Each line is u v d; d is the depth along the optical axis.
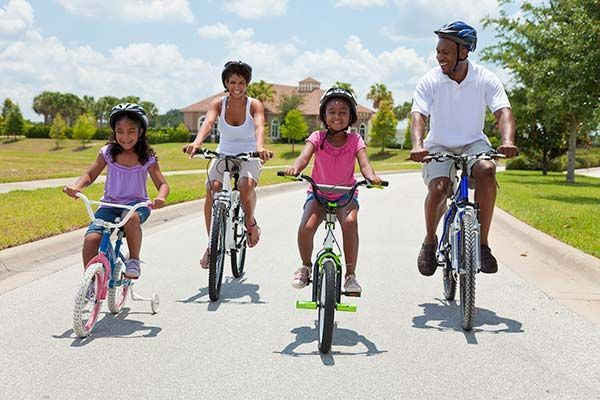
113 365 4.23
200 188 17.02
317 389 3.90
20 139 108.19
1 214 10.43
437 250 5.94
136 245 5.27
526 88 26.91
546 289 6.55
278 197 17.55
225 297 6.16
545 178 33.41
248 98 6.64
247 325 5.23
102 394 3.76
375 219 12.55
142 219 5.36
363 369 4.25
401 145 88.12
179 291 6.36
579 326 5.26
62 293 6.06
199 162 56.22
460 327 5.26
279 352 4.57
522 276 7.16
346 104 5.08
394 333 5.09
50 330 4.96
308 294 6.34
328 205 4.94
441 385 3.99
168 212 12.34
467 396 3.82
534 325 5.29
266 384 3.96
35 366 4.18
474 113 5.68
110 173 5.34
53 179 22.06
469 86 5.62
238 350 4.60
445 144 5.77
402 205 15.77
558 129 35.09
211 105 6.58
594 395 3.85
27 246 7.59
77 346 4.60
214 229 5.88
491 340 4.90
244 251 7.16
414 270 7.58
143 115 5.26
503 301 6.08
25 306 5.61
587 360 4.46
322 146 5.19
